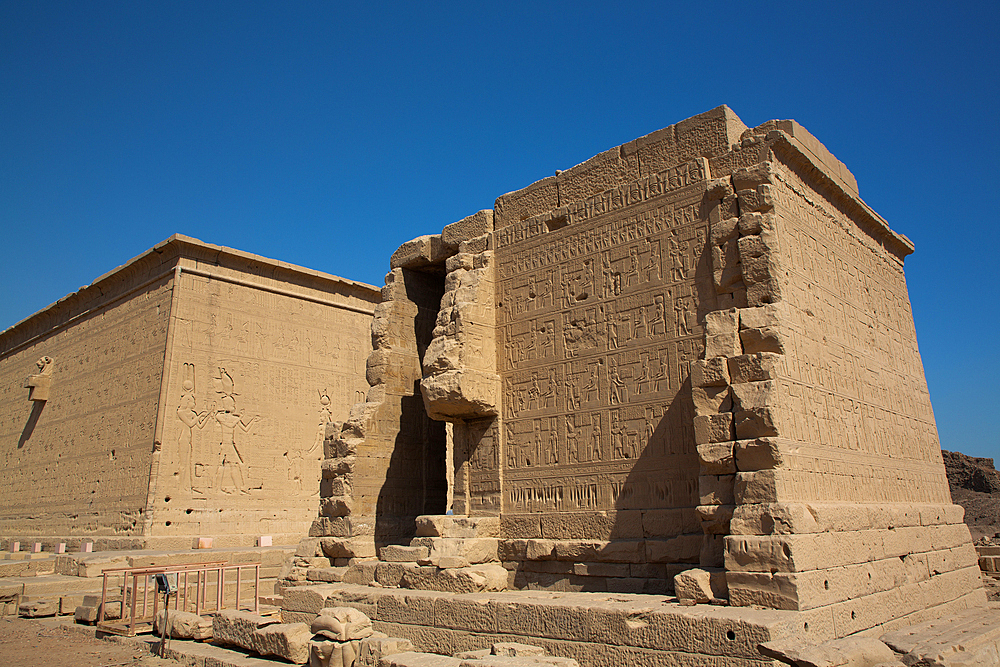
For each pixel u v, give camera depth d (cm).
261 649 946
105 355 2150
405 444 1462
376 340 1478
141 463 1853
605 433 1105
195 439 1891
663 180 1111
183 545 1786
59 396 2331
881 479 1106
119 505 1891
